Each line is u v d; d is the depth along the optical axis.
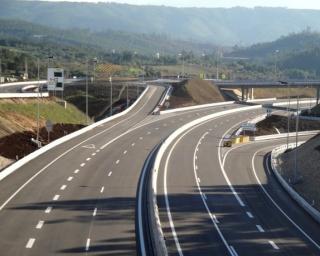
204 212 97.12
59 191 101.75
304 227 90.81
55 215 85.88
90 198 97.94
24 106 178.50
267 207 103.44
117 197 99.69
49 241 72.94
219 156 157.25
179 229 85.75
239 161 152.25
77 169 122.38
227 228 87.88
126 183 111.81
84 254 68.31
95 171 121.56
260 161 154.38
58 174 116.06
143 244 73.06
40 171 117.88
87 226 80.69
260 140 198.62
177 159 147.12
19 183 106.38
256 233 85.94
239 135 198.75
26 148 136.88
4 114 160.75
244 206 103.25
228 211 98.81
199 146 171.62
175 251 75.06
